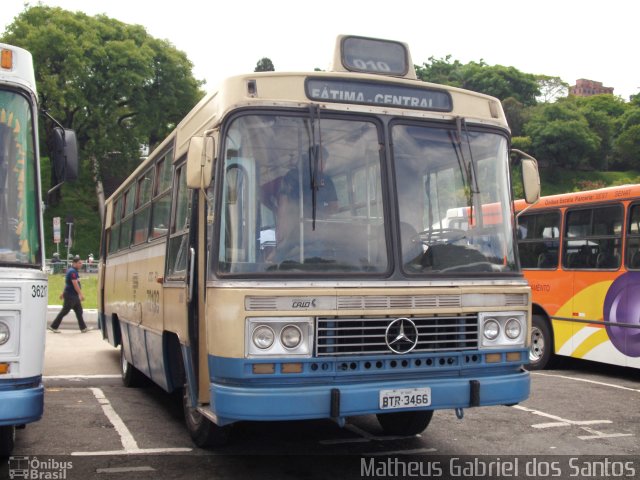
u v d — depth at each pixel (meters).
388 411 5.31
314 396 5.14
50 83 47.47
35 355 5.30
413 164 5.94
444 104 6.20
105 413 8.55
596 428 7.80
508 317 5.95
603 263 11.20
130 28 53.59
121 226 11.23
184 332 6.44
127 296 10.06
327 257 5.51
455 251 5.92
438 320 5.64
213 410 5.34
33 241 5.58
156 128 54.03
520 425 7.91
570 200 11.95
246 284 5.25
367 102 5.92
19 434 7.39
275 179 5.57
